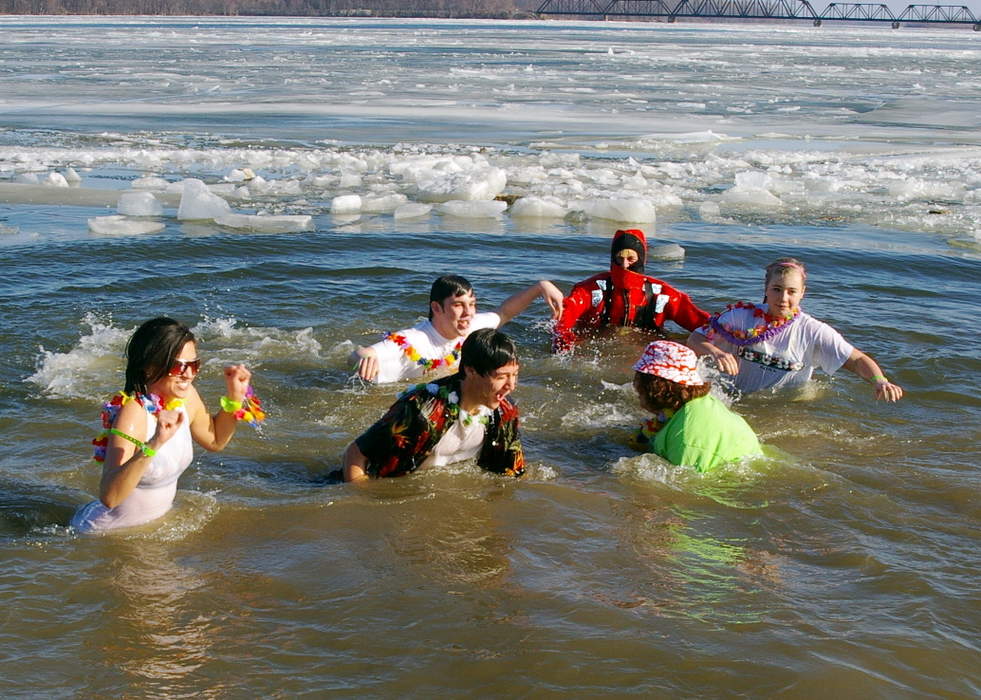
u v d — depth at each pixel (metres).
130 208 10.45
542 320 7.05
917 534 3.90
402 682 2.88
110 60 37.75
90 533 3.80
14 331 6.27
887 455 4.78
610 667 2.96
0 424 4.88
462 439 4.40
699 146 17.38
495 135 18.34
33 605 3.25
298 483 4.36
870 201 12.24
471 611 3.27
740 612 3.28
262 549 3.71
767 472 4.48
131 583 3.43
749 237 9.98
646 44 66.81
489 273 8.12
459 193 11.95
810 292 7.77
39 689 2.81
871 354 6.23
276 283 7.62
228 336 6.39
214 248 8.67
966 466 4.62
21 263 7.97
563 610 3.28
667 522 4.00
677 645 3.07
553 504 4.16
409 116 21.08
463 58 43.75
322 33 76.06
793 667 2.96
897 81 34.44
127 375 3.71
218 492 4.21
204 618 3.21
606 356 6.33
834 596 3.40
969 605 3.35
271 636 3.11
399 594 3.38
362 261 8.37
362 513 4.03
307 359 6.03
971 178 14.08
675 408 4.76
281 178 13.29
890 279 8.32
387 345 5.71
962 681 2.92
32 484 4.25
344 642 3.08
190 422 4.00
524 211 10.95
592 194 12.44
